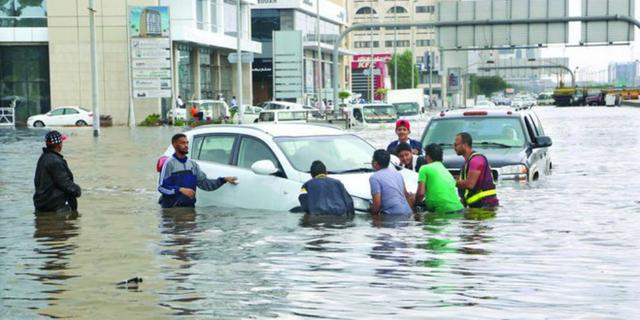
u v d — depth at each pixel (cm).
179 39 7700
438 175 1662
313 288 1032
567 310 916
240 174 1725
